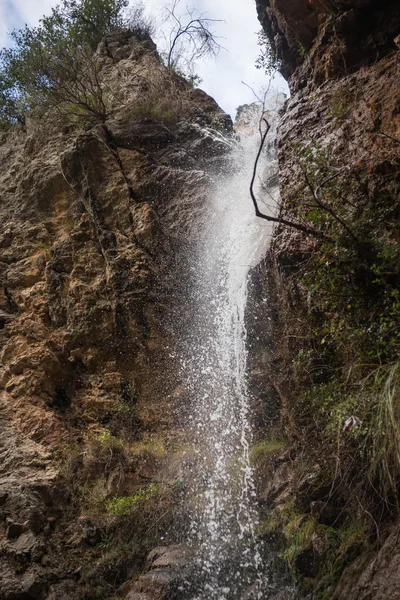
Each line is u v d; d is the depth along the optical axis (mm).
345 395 4281
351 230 4383
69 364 7066
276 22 7453
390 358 4113
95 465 6223
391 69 5535
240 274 6457
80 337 7070
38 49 9945
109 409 6723
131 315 6988
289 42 7121
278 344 5746
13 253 8219
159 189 7887
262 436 5934
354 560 4109
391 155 4781
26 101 10172
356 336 4340
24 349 7152
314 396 4777
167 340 6957
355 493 4277
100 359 7004
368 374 4098
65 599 5133
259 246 6234
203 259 7129
